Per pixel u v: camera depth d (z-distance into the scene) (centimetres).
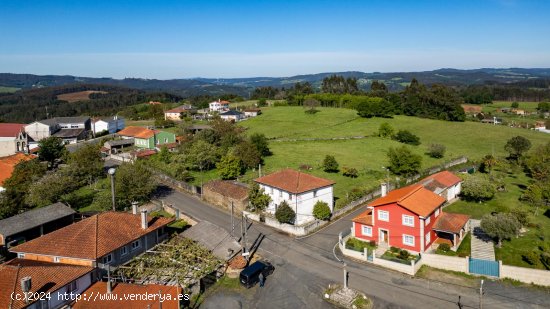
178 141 11875
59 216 5641
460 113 15938
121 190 6650
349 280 4438
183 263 4478
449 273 4516
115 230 4603
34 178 7350
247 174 8744
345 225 6044
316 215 6028
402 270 4584
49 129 13200
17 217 5400
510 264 4638
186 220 6191
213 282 4438
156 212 6619
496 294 4072
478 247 5081
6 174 8219
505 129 14575
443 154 10812
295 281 4438
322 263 4853
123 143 11656
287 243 5422
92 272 4062
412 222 4919
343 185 8031
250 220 6281
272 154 10675
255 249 5234
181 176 8312
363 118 16212
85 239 4347
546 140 12750
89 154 8388
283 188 6084
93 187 7856
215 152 9350
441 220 5269
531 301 3938
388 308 3891
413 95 17612
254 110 17950
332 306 3966
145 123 17238
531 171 8738
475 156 10925
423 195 5341
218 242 5019
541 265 4531
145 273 4319
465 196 7262
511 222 4959
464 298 4025
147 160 9581
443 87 17575
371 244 5222
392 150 8962
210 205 7012
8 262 4225
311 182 6297
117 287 3916
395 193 5625
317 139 12562
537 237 5347
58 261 4231
